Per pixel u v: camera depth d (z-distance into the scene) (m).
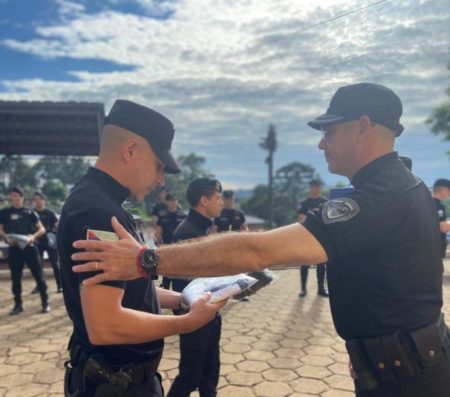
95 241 1.08
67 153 8.99
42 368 3.39
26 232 5.17
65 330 4.42
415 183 1.24
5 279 7.46
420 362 1.13
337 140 1.29
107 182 1.24
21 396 2.92
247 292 1.50
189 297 1.50
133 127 1.23
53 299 5.85
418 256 1.15
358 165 1.26
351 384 3.04
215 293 1.39
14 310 5.11
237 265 1.11
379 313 1.16
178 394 2.13
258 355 3.62
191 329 1.25
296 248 1.09
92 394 1.25
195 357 2.13
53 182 20.16
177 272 1.10
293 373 3.24
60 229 1.22
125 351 1.25
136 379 1.27
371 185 1.19
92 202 1.17
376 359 1.17
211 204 2.43
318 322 4.61
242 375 3.21
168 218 6.49
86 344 1.27
